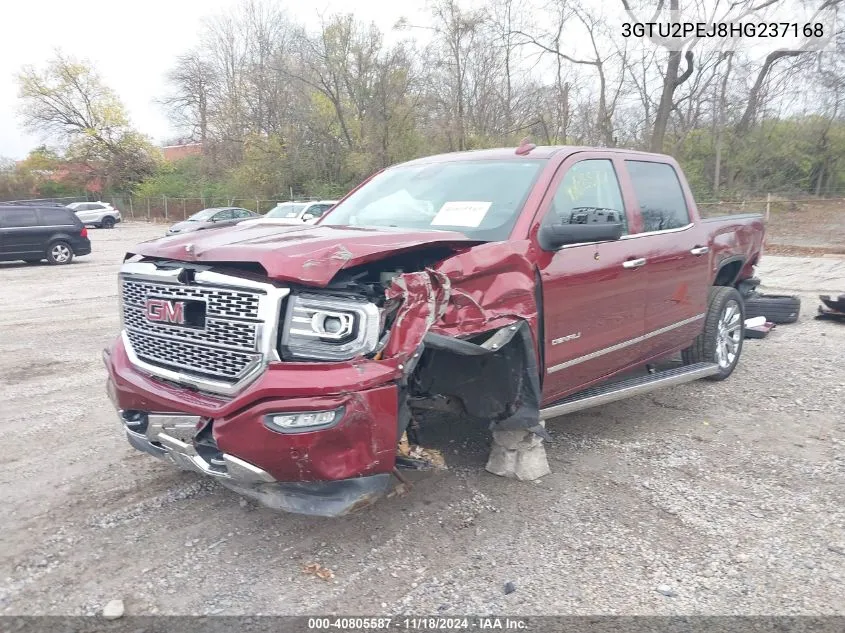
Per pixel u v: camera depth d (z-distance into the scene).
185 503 3.97
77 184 57.97
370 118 34.75
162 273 3.33
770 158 33.47
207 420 3.10
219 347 3.12
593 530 3.63
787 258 17.94
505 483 4.18
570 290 4.12
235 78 48.91
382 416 2.98
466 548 3.46
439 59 32.47
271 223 4.20
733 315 6.44
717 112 29.95
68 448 4.83
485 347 3.40
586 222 4.14
